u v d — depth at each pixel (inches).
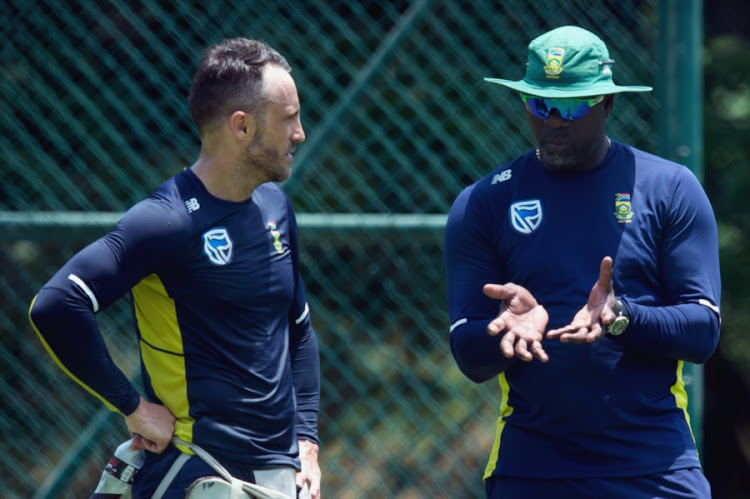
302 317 461.7
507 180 438.6
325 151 659.4
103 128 649.0
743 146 1151.6
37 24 658.2
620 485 412.5
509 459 429.4
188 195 411.2
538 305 400.5
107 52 677.9
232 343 412.2
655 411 419.8
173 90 667.4
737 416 1246.9
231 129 407.8
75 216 598.9
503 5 676.7
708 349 417.1
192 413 412.8
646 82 670.5
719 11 1240.2
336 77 729.6
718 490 1251.2
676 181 425.7
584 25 674.8
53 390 711.1
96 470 677.9
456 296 439.2
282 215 436.8
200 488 407.2
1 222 594.6
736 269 1118.4
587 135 416.5
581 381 415.8
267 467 418.0
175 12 658.8
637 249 418.6
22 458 693.9
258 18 670.5
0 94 665.0
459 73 713.6
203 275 407.8
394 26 709.3
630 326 404.5
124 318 684.7
